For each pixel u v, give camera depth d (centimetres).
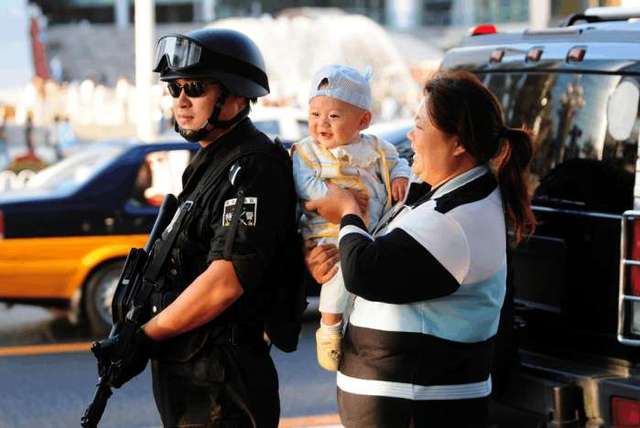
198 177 977
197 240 957
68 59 9919
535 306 1294
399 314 852
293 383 1892
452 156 863
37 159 5228
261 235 930
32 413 1756
